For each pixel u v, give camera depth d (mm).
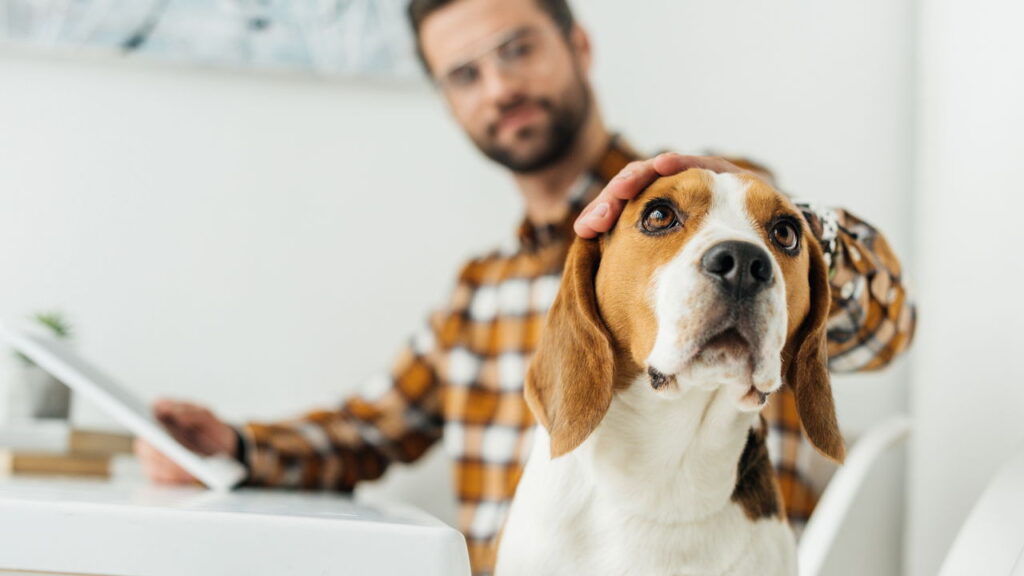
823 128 1909
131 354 1842
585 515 873
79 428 1582
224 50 1843
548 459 906
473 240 1897
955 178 1599
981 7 1524
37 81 1843
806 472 1482
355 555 675
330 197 1892
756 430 922
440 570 677
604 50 1915
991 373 1385
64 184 1845
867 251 1073
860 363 1165
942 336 1601
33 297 1827
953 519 1474
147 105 1867
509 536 909
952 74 1649
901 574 1640
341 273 1887
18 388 1633
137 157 1861
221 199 1875
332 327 1881
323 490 1718
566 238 1688
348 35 1861
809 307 895
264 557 672
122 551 672
